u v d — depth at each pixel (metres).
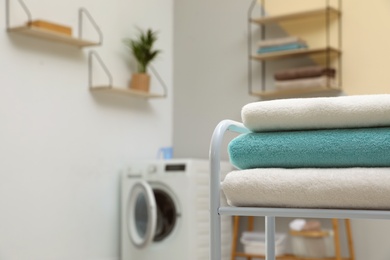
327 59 4.20
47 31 3.64
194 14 4.83
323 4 4.29
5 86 3.59
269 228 1.48
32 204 3.72
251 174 1.16
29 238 3.70
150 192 3.99
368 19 4.13
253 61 4.54
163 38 4.83
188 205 3.99
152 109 4.70
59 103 3.92
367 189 1.07
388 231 3.93
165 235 4.09
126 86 4.45
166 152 4.61
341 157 1.12
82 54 4.11
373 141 1.09
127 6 4.49
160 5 4.81
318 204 1.12
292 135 1.17
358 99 1.14
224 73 4.67
